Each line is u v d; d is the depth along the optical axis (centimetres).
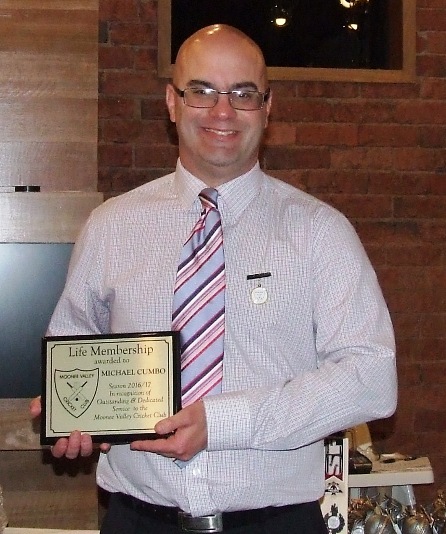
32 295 248
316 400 158
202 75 173
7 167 253
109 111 333
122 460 172
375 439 342
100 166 333
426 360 345
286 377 168
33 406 173
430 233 346
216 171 175
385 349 163
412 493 287
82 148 255
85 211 249
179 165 184
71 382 168
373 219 343
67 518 266
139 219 182
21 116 254
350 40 344
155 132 335
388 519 257
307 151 341
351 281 167
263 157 339
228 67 173
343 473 240
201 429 157
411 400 344
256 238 174
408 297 344
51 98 254
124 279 177
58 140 254
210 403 158
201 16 338
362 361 161
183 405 166
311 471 170
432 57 345
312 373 163
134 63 334
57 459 266
